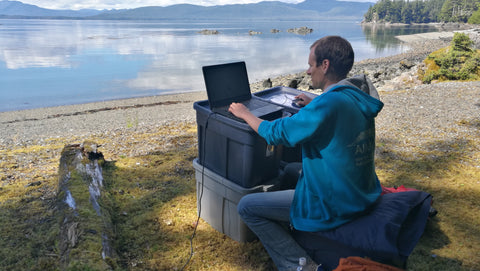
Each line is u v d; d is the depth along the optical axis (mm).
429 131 6523
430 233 3174
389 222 1957
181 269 2740
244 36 110812
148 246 3031
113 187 4191
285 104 3275
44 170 5301
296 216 2205
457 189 4023
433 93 10484
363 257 1958
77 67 41562
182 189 4180
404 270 1923
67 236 2729
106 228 2967
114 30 162625
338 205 2039
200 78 33031
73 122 15195
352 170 2021
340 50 2092
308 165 2127
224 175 2941
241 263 2828
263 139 2672
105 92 26266
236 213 2947
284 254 2377
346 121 1974
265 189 2793
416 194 2148
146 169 4883
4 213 3740
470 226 3270
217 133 2859
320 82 2254
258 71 36156
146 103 21016
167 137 7109
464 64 14992
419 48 58344
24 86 29344
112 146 6406
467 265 2727
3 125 14727
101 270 2314
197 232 3242
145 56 53250
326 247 2150
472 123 6988
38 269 2764
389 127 6898
